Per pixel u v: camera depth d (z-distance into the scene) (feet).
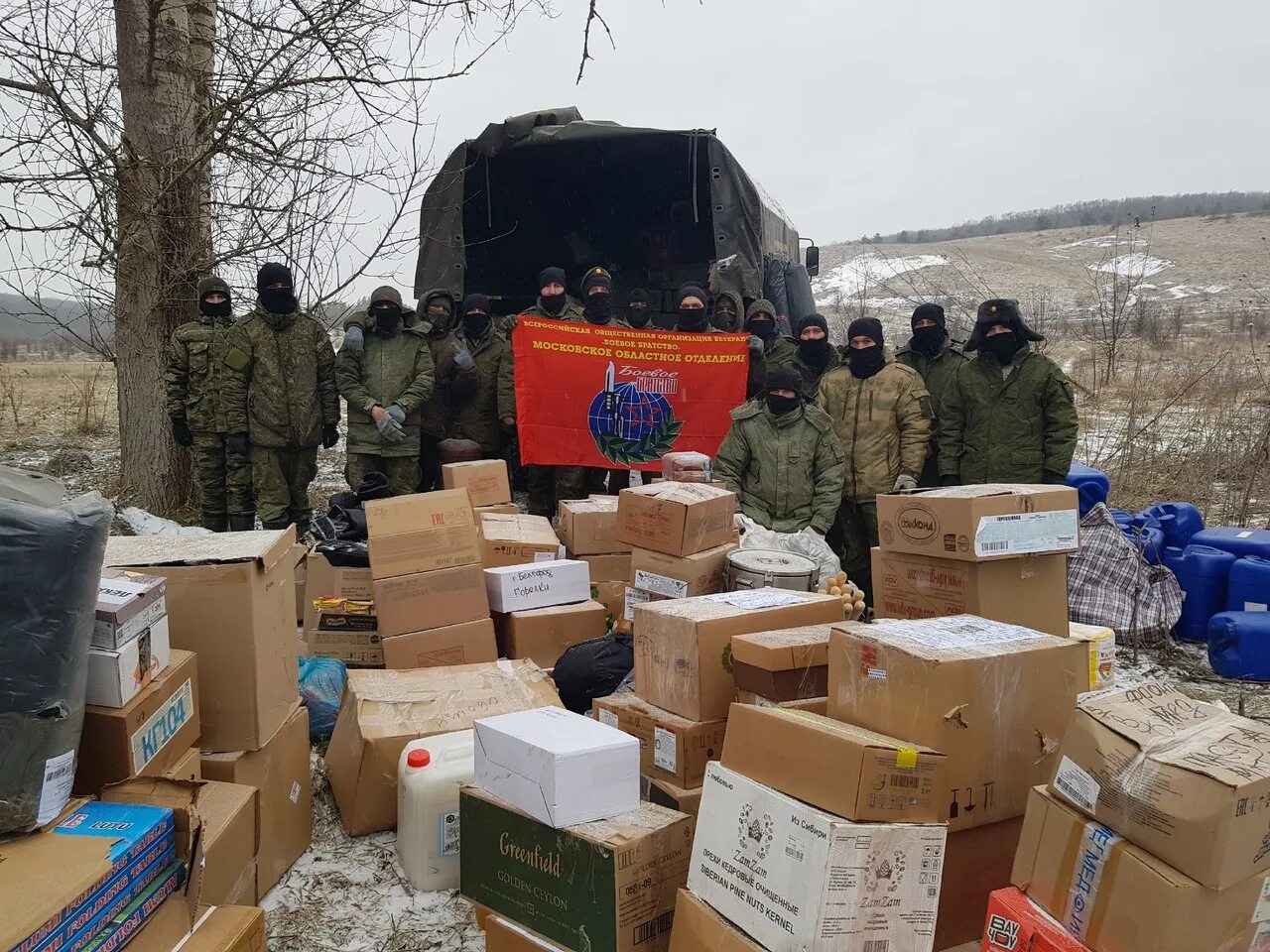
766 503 17.58
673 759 9.48
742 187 25.44
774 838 6.78
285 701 10.03
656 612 10.04
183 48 22.43
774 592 11.03
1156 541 19.17
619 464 22.27
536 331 21.91
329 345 21.03
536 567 14.24
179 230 22.33
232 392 20.06
